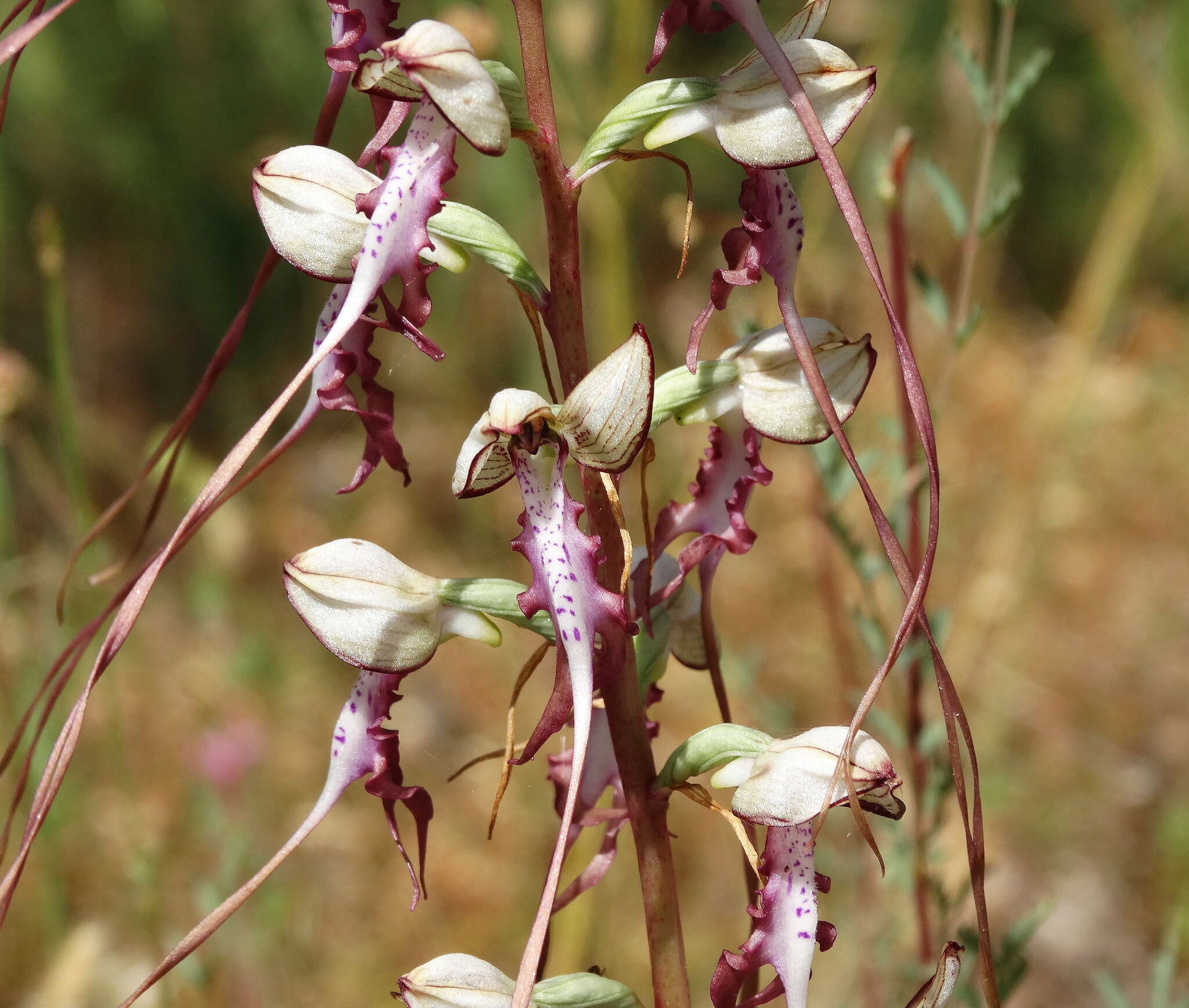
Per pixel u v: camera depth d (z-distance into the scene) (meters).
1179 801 0.61
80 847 0.55
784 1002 0.48
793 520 0.74
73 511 0.61
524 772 0.62
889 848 0.44
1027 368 0.91
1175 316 0.94
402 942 0.56
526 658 0.70
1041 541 0.70
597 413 0.34
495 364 0.85
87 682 0.33
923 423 0.33
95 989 0.50
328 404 0.35
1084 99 1.08
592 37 0.56
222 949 0.49
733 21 0.34
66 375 0.47
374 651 0.35
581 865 0.50
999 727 0.62
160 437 0.62
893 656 0.33
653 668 0.36
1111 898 0.57
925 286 0.41
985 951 0.33
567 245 0.34
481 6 0.59
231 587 0.72
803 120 0.34
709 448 0.36
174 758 0.62
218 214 0.93
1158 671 0.69
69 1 0.33
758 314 0.46
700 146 0.94
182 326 0.93
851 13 0.65
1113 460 0.81
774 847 0.35
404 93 0.34
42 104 0.86
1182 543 0.77
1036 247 1.11
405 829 0.61
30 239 0.89
